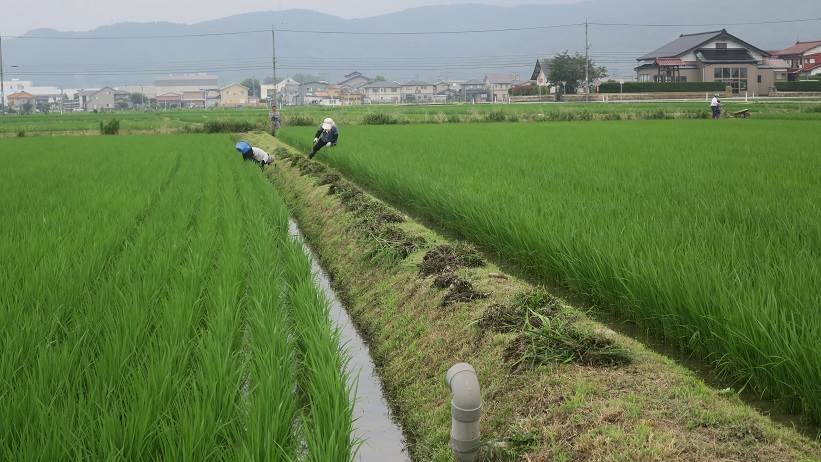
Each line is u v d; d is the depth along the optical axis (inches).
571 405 176.1
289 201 611.2
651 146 781.9
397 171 560.1
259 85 7780.5
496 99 5757.9
